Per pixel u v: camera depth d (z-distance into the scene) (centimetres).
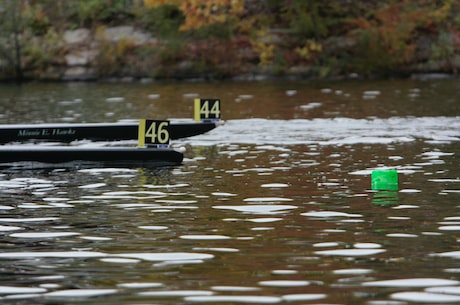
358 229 2116
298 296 1589
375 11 8381
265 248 1942
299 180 2828
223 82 7706
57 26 8550
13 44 8419
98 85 7531
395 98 5831
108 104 5738
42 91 6931
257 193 2609
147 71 8188
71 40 8425
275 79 7969
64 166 3162
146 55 8225
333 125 4391
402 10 8375
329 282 1672
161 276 1733
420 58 8169
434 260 1823
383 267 1773
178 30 8331
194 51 8194
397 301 1555
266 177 2892
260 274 1734
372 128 4241
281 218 2253
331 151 3494
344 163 3173
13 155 3164
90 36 8425
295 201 2477
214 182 2816
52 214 2342
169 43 8250
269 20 8362
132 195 2606
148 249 1950
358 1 8475
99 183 2822
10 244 2006
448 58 8138
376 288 1631
